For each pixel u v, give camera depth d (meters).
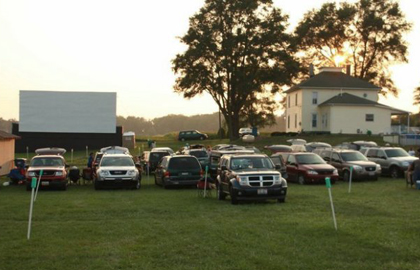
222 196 19.25
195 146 42.84
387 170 30.06
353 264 9.09
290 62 67.31
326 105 63.28
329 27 81.00
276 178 17.92
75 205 17.50
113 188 24.98
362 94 67.50
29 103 69.56
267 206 17.05
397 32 78.88
